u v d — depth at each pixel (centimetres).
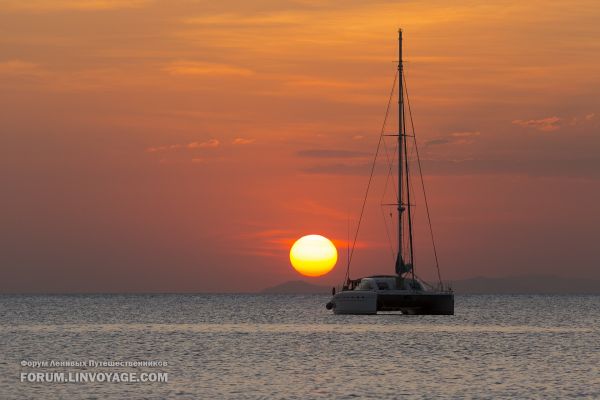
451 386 11306
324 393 10700
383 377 12088
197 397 10400
